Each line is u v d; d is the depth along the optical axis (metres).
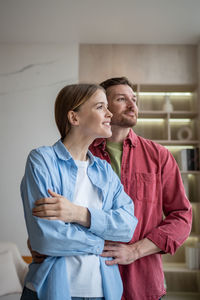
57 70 3.76
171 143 3.67
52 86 3.74
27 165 0.97
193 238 3.66
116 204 1.10
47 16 3.26
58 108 1.09
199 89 3.69
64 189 0.98
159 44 3.83
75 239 0.89
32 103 3.71
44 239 0.87
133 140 1.37
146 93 3.98
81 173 1.05
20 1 3.01
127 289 1.19
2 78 3.74
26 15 3.25
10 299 2.38
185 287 3.60
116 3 3.03
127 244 1.18
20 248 3.45
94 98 1.04
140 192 1.29
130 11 3.15
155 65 3.79
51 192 0.92
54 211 0.89
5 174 3.60
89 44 3.84
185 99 3.97
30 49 3.79
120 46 3.83
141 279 1.20
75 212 0.92
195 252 3.34
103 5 3.06
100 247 0.97
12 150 3.64
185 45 3.82
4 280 2.54
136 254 1.13
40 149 1.01
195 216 3.68
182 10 3.13
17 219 3.51
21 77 3.75
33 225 0.89
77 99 1.04
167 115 3.66
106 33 3.60
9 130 3.67
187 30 3.52
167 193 1.34
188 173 3.55
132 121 1.33
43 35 3.66
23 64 3.77
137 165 1.33
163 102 3.82
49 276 0.87
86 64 3.80
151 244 1.18
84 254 0.93
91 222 0.94
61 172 0.99
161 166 1.35
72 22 3.37
